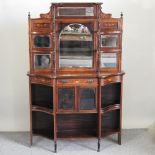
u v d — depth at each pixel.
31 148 3.45
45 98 3.61
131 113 4.07
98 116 3.33
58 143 3.60
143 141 3.65
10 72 3.88
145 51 3.95
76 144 3.57
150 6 3.84
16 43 3.83
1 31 3.79
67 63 3.32
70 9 3.20
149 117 4.08
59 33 3.24
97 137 3.42
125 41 3.91
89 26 3.25
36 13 3.78
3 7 3.74
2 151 3.36
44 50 3.27
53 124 3.50
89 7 3.21
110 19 3.26
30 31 3.25
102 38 3.29
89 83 3.26
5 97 3.93
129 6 3.82
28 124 4.00
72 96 3.28
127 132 3.95
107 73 3.32
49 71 3.31
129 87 4.02
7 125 3.98
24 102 3.95
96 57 3.29
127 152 3.34
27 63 3.88
